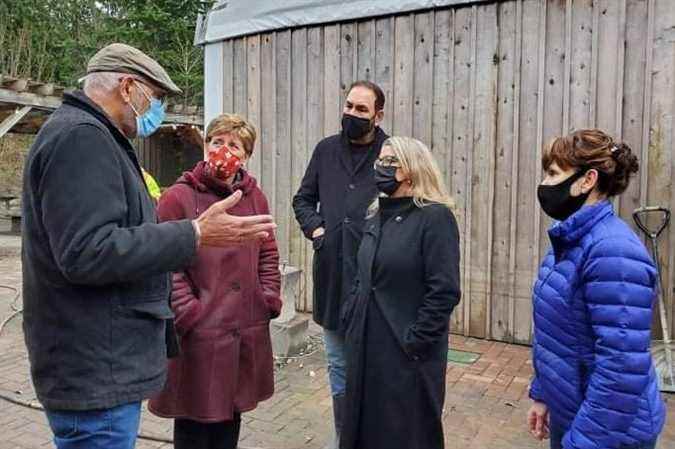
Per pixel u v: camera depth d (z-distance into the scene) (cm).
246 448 324
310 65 579
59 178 159
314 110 580
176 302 237
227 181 254
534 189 485
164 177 1292
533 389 211
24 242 174
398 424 223
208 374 239
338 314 293
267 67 604
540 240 486
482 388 410
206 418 239
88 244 157
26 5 1485
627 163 175
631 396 159
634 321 159
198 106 1321
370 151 296
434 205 228
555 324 178
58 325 170
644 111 443
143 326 179
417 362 223
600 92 456
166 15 1405
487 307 512
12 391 395
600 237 167
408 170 230
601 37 453
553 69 472
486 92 499
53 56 1480
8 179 1500
